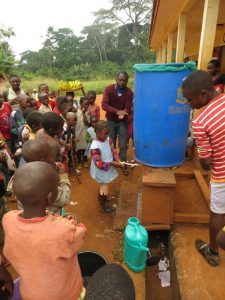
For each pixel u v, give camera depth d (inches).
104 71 1631.4
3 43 756.0
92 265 88.9
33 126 129.1
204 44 138.4
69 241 52.2
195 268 99.7
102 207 153.9
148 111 107.7
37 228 51.6
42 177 52.7
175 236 116.1
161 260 122.3
